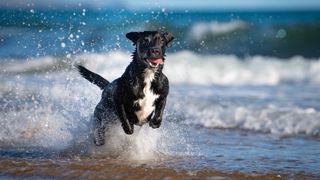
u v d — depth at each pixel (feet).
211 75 69.77
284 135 36.29
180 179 24.14
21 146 31.50
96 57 46.73
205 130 37.40
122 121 28.19
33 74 50.98
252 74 70.38
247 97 51.42
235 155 29.71
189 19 118.52
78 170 25.67
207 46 99.04
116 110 28.50
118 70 46.26
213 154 29.89
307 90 57.98
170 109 43.01
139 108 28.25
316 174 25.44
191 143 32.81
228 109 43.70
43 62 50.67
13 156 29.14
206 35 101.60
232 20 115.34
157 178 24.31
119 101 28.09
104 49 47.37
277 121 39.47
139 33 28.32
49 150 30.53
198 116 41.45
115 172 25.30
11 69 53.26
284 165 27.32
